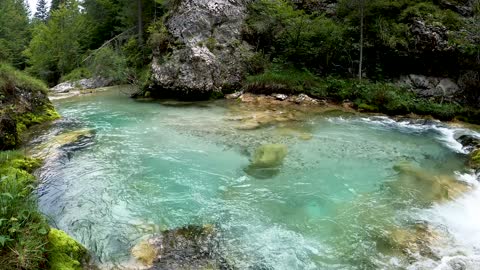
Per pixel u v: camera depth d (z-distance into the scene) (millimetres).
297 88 13945
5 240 3607
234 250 4625
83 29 27422
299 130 10000
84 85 20047
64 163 7352
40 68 27719
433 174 7168
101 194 6066
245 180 6770
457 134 9953
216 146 8539
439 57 13328
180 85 14445
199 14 15531
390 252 4645
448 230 5156
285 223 5320
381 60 14594
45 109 11125
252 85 14477
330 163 7703
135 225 5141
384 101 12398
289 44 15523
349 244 4816
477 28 12508
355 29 14531
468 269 4289
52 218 5258
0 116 8164
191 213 5520
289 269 4301
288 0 17312
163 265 4285
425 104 12312
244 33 16266
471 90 12922
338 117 11570
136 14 22766
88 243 4688
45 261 3865
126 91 17375
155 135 9359
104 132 9602
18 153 7238
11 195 4066
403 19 14258
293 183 6703
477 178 6934
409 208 5801
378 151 8508
